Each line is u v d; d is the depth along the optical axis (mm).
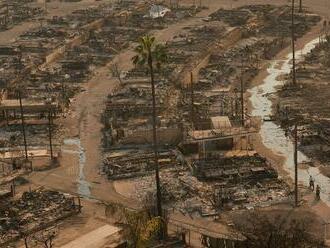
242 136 132125
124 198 110125
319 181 114812
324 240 91750
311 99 161000
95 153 131500
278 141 134750
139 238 85812
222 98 163000
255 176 115625
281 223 92562
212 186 112375
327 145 130625
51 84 178750
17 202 107938
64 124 149125
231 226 97500
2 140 138625
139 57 103375
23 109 146250
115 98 164500
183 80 175750
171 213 103250
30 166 124500
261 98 164875
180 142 130250
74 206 106000
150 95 164250
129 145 133000
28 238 95812
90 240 93188
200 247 91500
